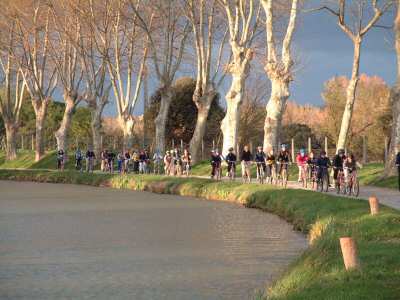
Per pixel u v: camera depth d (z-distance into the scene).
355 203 28.47
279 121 53.22
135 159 65.81
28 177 71.06
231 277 19.67
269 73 52.84
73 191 54.12
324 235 20.25
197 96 64.94
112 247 25.59
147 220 33.81
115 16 66.88
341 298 12.41
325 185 38.91
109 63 68.88
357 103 76.69
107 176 61.34
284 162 42.50
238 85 59.88
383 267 14.44
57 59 77.62
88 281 19.64
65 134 79.88
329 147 77.50
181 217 34.66
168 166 60.44
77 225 32.41
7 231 30.61
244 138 83.62
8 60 86.69
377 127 73.56
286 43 51.84
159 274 20.36
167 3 64.00
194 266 21.45
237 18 58.69
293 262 18.33
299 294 13.55
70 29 71.44
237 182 46.22
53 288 18.88
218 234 28.22
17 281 19.83
